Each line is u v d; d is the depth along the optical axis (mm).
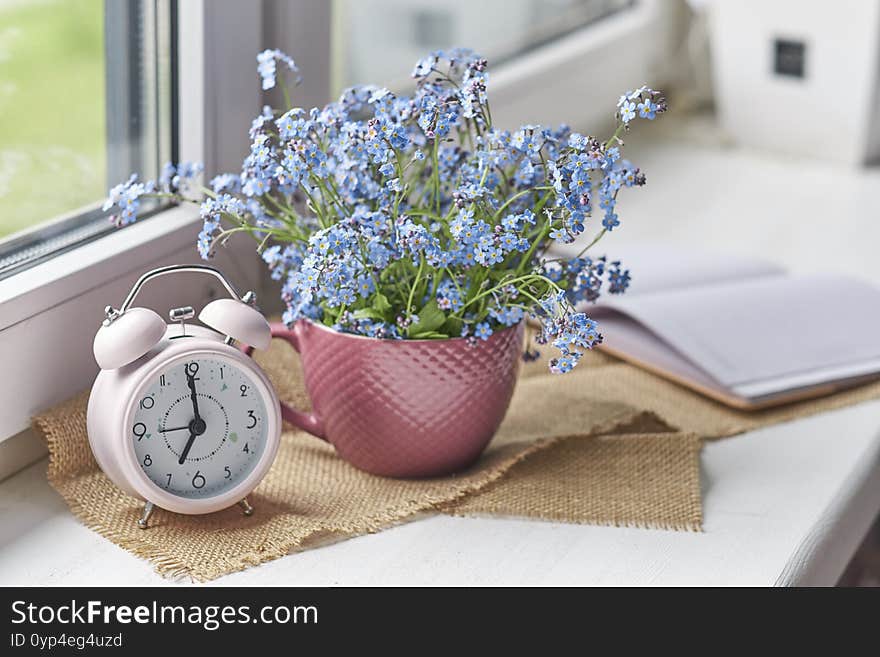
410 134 835
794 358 1033
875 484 918
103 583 710
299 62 1080
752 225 1510
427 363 777
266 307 1081
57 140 878
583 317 709
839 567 838
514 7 1659
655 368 1038
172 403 739
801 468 898
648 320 1042
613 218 746
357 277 757
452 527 787
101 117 922
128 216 767
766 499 849
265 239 813
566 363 706
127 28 936
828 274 1183
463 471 845
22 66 832
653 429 948
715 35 1877
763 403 977
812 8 1757
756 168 1784
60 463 798
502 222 741
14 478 834
